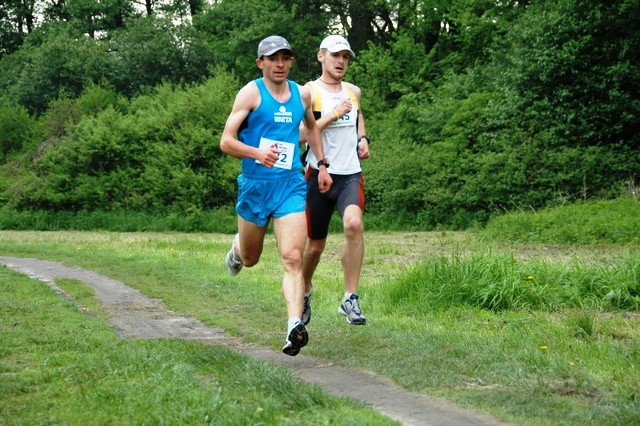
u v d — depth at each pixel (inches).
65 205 1453.0
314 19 1674.5
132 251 762.2
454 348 261.1
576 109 1083.3
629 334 300.2
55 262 661.3
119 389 190.7
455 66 1521.9
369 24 1793.8
